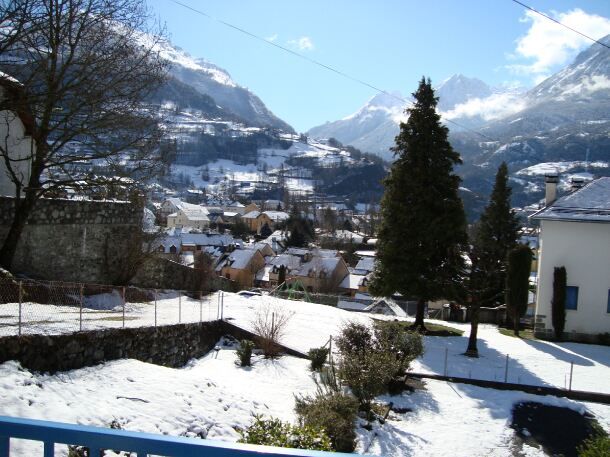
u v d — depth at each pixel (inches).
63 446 271.7
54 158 672.4
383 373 514.0
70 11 593.6
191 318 684.7
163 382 436.1
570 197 974.4
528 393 620.7
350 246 3629.4
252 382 564.7
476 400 591.2
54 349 408.8
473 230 1727.4
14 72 607.8
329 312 994.1
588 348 855.1
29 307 540.7
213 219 5521.7
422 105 933.2
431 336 907.4
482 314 1153.4
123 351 493.0
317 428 308.8
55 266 706.8
